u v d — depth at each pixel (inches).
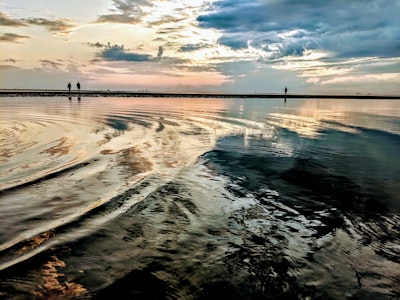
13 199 299.9
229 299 165.0
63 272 182.5
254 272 189.5
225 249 215.9
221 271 189.5
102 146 577.3
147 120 1082.1
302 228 252.5
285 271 191.6
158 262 197.2
